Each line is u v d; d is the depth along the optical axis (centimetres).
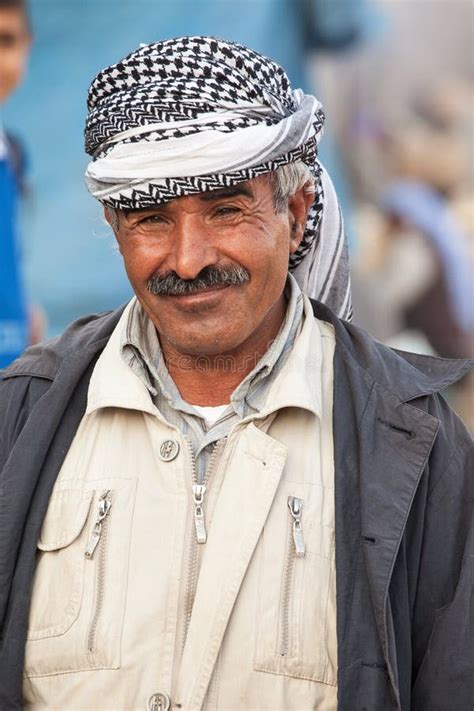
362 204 951
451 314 975
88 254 834
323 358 387
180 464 364
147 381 378
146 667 350
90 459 372
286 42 855
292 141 358
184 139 345
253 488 359
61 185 821
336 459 362
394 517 352
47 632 359
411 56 927
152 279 363
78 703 353
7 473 369
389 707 346
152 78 356
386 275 965
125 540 360
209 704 347
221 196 352
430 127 949
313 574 352
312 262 413
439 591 364
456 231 966
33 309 828
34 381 390
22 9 790
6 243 635
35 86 805
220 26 833
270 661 347
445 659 356
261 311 367
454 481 368
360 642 346
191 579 356
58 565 363
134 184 349
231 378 381
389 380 376
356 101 919
